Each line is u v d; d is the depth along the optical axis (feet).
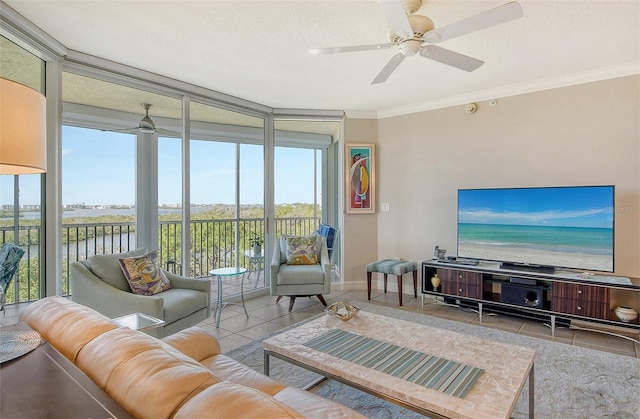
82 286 8.59
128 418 2.44
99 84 10.46
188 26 7.87
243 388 2.49
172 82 11.37
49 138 8.79
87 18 7.52
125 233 11.94
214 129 13.32
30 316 4.24
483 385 4.76
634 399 6.64
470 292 11.55
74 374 3.01
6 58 7.95
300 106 14.74
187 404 2.39
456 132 13.43
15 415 2.40
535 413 6.20
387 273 13.21
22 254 8.21
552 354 8.63
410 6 6.78
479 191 12.00
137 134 11.89
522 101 12.00
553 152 11.46
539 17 7.43
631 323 9.21
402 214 14.92
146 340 3.21
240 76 11.07
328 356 5.70
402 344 6.18
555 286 10.05
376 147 15.55
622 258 10.35
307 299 13.80
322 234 15.75
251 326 10.73
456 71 10.62
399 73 10.80
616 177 10.48
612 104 10.50
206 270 13.17
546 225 10.76
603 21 7.59
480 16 5.82
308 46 8.89
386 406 6.51
